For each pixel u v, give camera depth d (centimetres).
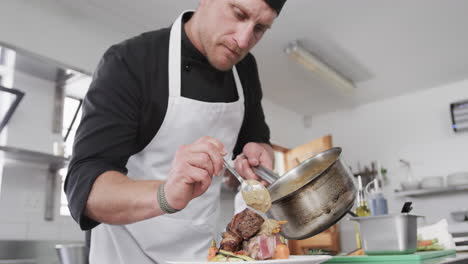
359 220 137
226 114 125
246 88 141
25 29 279
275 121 559
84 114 94
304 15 353
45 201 297
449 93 516
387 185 538
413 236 129
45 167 302
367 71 470
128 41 112
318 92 530
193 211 120
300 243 502
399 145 541
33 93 299
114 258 115
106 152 88
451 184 464
